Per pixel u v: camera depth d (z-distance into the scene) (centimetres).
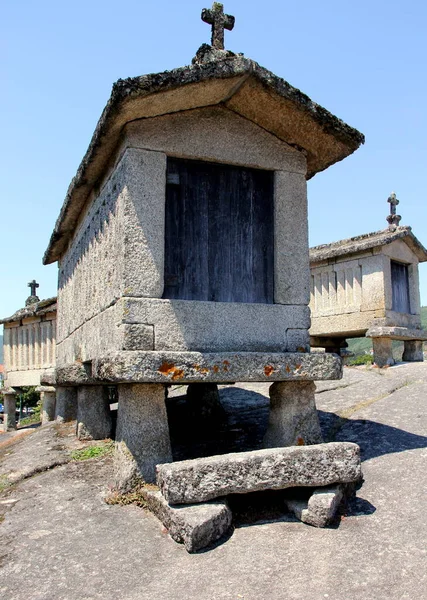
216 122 478
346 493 397
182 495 359
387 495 401
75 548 355
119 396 462
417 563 310
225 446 541
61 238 747
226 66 428
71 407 825
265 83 446
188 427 631
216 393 660
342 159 523
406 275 956
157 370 414
